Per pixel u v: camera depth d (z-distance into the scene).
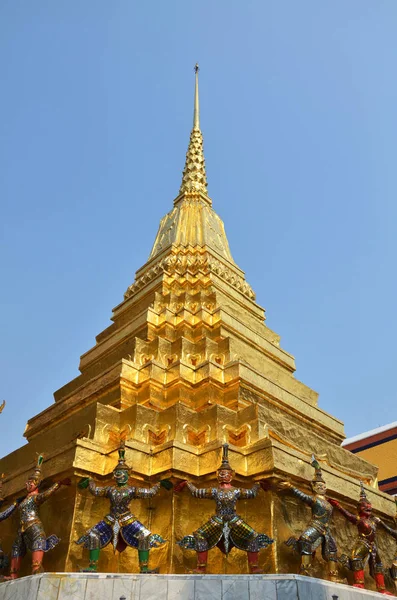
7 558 14.56
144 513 14.13
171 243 30.20
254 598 10.31
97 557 12.03
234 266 30.70
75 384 23.67
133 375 19.22
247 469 14.39
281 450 14.33
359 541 14.62
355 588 11.92
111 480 14.30
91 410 16.81
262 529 13.33
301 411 20.58
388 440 41.69
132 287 28.92
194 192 36.28
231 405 18.11
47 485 14.70
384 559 16.61
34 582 10.37
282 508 13.80
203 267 27.56
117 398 18.42
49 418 21.31
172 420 16.33
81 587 10.35
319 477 13.93
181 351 20.33
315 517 13.30
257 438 15.55
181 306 24.09
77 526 13.39
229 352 20.33
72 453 14.19
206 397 18.05
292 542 12.95
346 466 18.64
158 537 12.29
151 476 14.43
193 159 39.47
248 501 14.02
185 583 10.61
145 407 16.67
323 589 10.84
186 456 14.59
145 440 16.06
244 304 27.33
